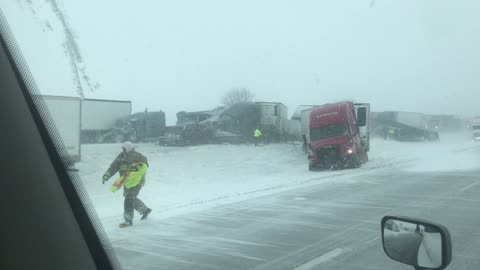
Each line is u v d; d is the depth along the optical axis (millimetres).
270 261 6672
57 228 3605
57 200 3684
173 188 15234
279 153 29859
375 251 7133
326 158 21703
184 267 6391
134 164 9359
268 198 12766
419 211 10344
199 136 33375
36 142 3682
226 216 10156
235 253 7105
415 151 32719
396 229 3418
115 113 36312
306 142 29812
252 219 9781
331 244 7598
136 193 9344
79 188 4801
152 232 8594
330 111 22812
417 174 18297
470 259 6578
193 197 13172
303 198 12656
